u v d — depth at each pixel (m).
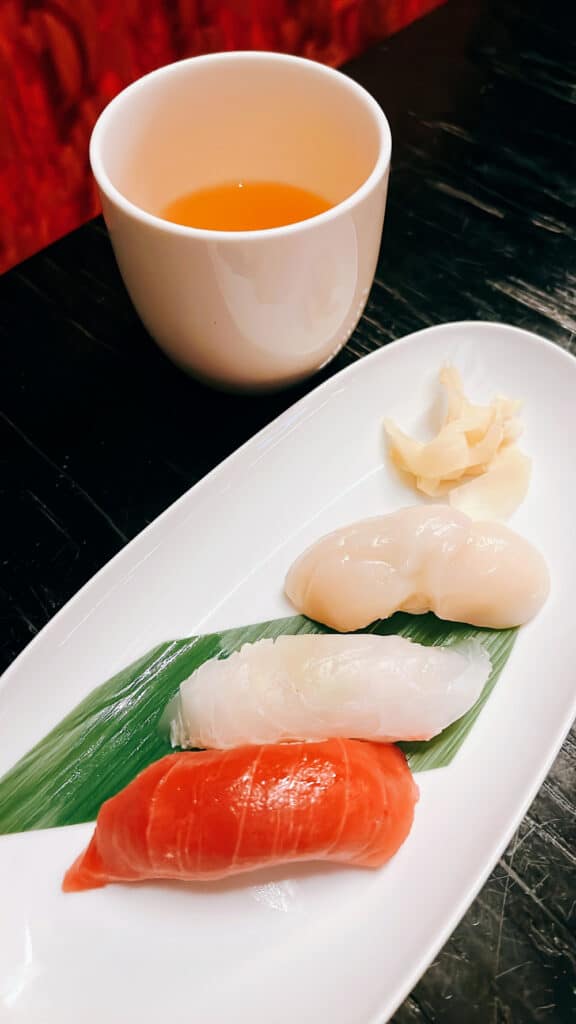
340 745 0.21
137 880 0.20
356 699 0.21
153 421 0.28
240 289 0.23
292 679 0.22
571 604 0.23
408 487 0.26
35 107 0.34
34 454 0.28
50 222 0.38
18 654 0.23
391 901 0.20
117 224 0.23
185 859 0.20
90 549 0.26
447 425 0.26
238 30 0.38
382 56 0.39
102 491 0.27
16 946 0.20
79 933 0.20
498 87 0.38
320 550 0.24
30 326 0.31
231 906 0.20
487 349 0.27
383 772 0.21
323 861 0.20
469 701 0.22
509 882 0.21
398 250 0.33
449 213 0.34
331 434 0.26
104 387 0.29
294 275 0.23
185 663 0.23
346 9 0.41
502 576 0.23
